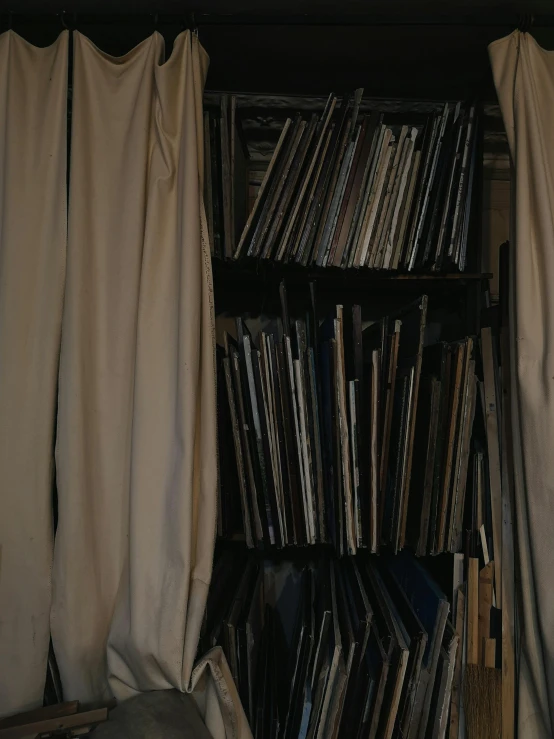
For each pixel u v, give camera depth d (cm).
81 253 92
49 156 95
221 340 137
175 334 92
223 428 109
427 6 99
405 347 109
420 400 107
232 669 96
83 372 91
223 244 107
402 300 141
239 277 118
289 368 103
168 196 95
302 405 103
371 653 101
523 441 91
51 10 101
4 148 94
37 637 90
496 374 109
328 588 111
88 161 95
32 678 90
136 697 87
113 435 95
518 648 100
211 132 110
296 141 106
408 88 129
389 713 93
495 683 100
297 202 105
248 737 89
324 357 107
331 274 115
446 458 102
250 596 110
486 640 102
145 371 91
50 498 92
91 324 94
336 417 100
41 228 95
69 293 91
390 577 124
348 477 101
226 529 106
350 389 101
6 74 94
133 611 86
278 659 134
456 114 112
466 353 102
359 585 113
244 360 104
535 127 92
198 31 107
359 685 95
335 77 125
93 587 91
